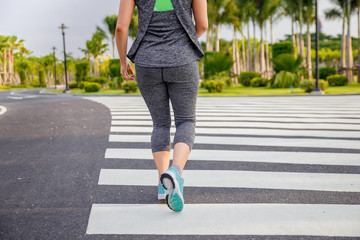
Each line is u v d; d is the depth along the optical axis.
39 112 9.16
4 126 6.44
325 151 4.05
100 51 56.06
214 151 4.10
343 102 11.40
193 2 2.11
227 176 3.06
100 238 1.88
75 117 7.73
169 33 2.05
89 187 2.78
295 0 30.97
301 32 32.25
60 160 3.69
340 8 30.53
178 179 1.99
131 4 2.08
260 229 1.98
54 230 1.99
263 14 34.25
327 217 2.14
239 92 20.95
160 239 1.86
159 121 2.33
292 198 2.49
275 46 27.11
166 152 2.32
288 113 8.16
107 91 27.98
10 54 68.62
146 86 2.16
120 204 2.40
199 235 1.91
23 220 2.13
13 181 2.95
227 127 5.99
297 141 4.69
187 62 2.05
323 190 2.66
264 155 3.87
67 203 2.42
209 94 19.27
